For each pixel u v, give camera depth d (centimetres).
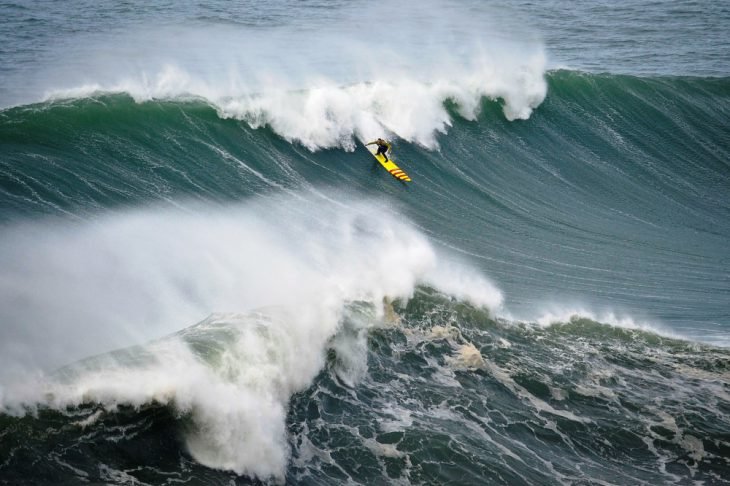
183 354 4344
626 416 4969
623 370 5550
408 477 4162
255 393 4366
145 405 4000
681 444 4728
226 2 19875
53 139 7519
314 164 8862
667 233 8681
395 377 5100
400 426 4578
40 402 3891
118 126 8038
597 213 9031
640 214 9156
